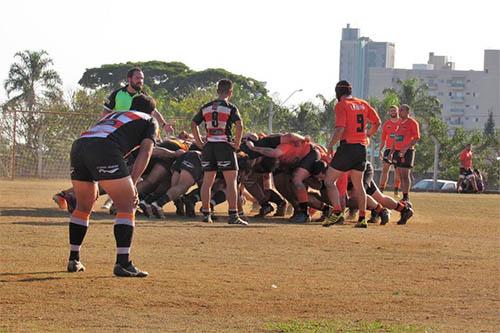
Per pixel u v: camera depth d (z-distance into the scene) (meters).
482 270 24.69
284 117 167.38
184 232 32.06
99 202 45.41
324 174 39.25
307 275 22.98
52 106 88.12
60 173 87.44
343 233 33.78
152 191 38.53
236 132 36.06
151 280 21.44
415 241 31.77
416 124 49.16
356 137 36.47
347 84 36.59
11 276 21.41
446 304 19.61
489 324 17.66
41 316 17.42
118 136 21.91
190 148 39.47
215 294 20.00
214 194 38.75
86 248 26.55
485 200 69.62
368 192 39.72
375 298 20.09
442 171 189.75
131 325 16.91
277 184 39.84
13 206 42.25
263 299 19.66
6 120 85.44
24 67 144.88
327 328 16.88
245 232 32.81
